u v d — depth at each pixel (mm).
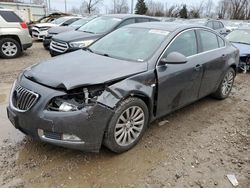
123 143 3531
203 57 4684
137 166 3354
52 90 3107
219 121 4770
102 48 4430
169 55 3803
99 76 3271
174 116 4848
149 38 4234
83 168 3266
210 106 5441
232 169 3400
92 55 4125
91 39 8000
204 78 4785
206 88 5016
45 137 3129
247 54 8477
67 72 3373
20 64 8875
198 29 4793
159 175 3211
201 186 3072
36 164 3301
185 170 3324
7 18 9773
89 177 3123
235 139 4152
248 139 4172
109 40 4594
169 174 3236
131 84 3416
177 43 4215
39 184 2986
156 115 4012
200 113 5062
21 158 3402
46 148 3623
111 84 3277
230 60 5516
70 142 3086
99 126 3146
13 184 2969
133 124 3611
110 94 3205
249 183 3168
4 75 7281
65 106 3033
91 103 3088
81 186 2982
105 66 3580
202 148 3836
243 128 4547
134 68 3588
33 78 3342
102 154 3547
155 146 3805
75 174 3160
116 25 8523
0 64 8773
